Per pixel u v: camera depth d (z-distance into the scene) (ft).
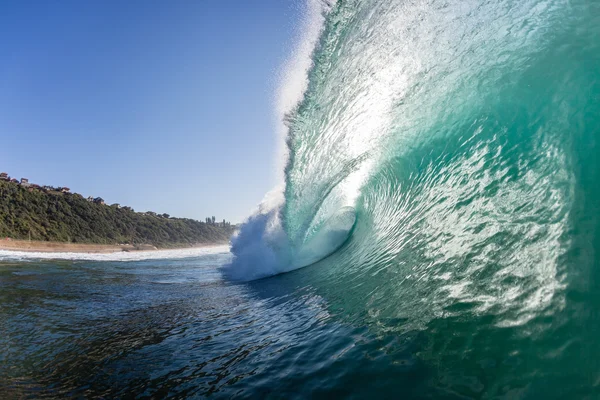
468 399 6.53
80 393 10.45
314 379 8.84
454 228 12.19
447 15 16.16
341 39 20.17
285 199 28.96
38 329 17.16
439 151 17.19
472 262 10.15
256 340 12.91
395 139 21.38
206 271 44.50
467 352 7.69
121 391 10.35
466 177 13.50
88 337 15.75
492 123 13.52
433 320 9.36
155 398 9.71
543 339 6.85
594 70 10.35
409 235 15.85
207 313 18.75
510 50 13.61
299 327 13.03
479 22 15.15
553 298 7.31
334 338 10.89
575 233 7.86
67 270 46.73
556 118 10.61
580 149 9.27
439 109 17.49
